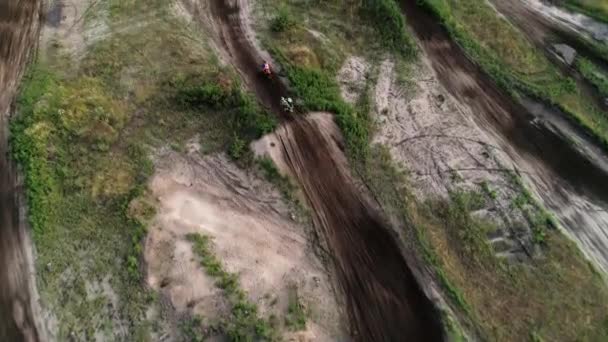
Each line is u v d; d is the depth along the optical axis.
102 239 17.25
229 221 17.75
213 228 17.47
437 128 20.36
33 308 16.09
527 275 17.00
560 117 20.89
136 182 18.42
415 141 19.95
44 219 17.44
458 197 18.53
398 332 15.87
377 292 16.53
